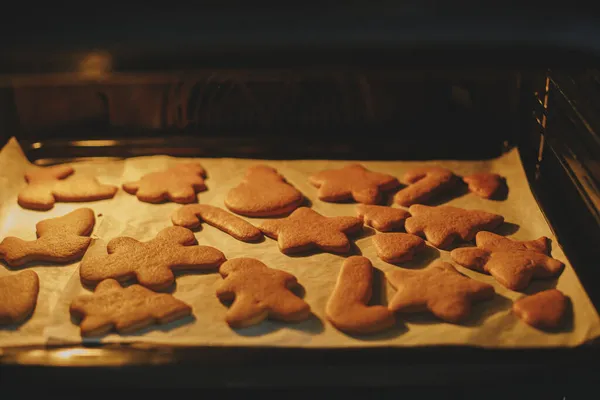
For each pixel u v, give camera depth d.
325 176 0.70
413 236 0.62
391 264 0.61
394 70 0.48
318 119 0.72
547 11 0.47
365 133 0.72
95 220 0.66
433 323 0.55
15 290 0.57
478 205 0.67
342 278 0.58
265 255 0.62
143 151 0.73
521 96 0.69
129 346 0.53
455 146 0.72
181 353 0.51
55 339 0.53
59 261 0.61
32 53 0.46
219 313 0.56
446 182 0.69
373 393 0.51
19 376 0.50
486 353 0.52
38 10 0.46
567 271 0.58
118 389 0.51
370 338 0.54
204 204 0.67
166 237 0.62
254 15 0.47
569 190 0.63
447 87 0.70
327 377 0.50
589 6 0.46
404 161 0.72
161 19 0.46
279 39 0.47
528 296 0.56
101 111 0.71
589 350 0.52
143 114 0.72
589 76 0.56
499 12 0.47
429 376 0.50
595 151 0.57
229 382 0.50
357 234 0.64
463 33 0.47
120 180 0.70
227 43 0.47
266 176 0.70
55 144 0.73
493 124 0.72
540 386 0.50
